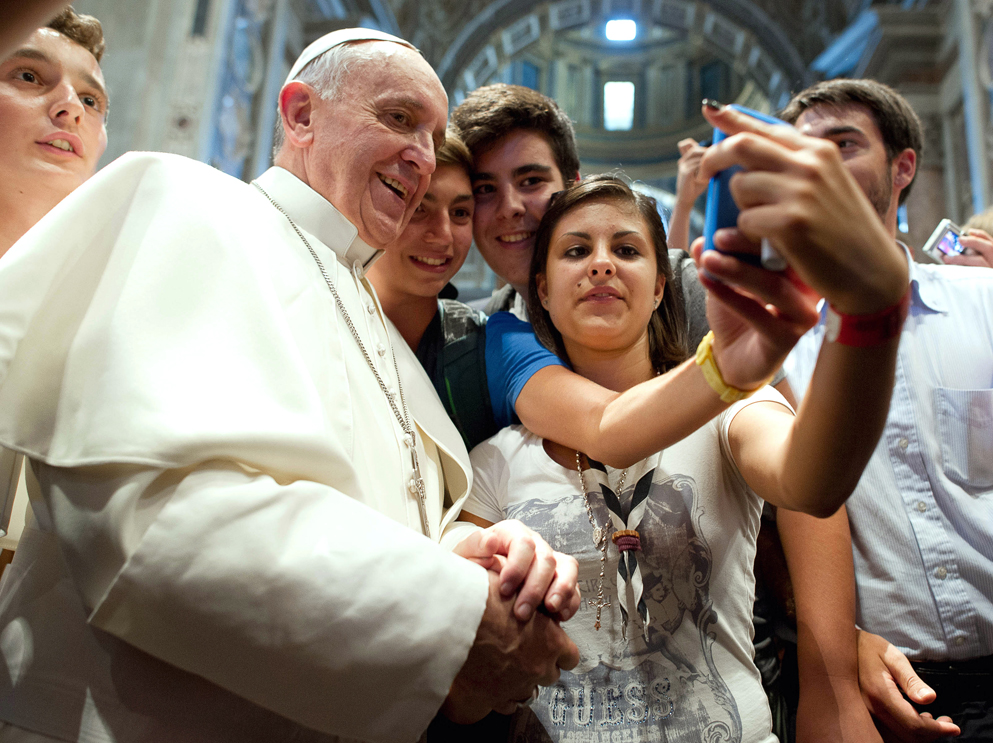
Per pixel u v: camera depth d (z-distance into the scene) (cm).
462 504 161
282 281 139
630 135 2119
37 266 116
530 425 157
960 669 169
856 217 77
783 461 107
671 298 176
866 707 162
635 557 143
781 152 77
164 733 107
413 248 198
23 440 111
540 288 181
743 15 1345
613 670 139
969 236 260
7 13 63
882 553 181
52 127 182
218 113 624
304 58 165
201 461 106
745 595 146
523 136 219
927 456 184
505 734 154
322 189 160
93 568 103
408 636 103
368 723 103
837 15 1232
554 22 1443
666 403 119
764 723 136
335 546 105
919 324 197
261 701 103
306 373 121
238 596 98
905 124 207
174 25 604
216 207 131
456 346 199
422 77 159
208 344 115
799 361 199
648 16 1440
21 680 111
